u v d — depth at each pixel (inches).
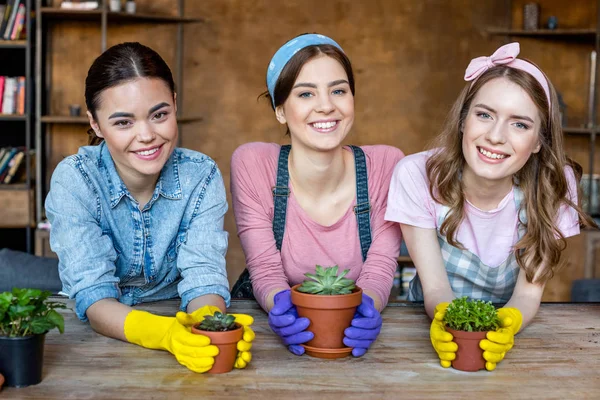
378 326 51.9
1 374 44.2
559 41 195.3
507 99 57.7
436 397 43.7
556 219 65.7
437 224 66.9
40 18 169.5
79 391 43.8
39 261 88.0
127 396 43.1
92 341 53.9
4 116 168.4
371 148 74.2
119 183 62.9
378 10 197.5
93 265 58.9
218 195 66.5
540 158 64.1
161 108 57.8
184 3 194.1
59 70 183.9
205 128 198.2
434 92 199.8
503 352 48.5
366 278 67.4
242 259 197.0
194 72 196.2
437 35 198.4
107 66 56.8
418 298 78.6
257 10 196.1
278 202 70.4
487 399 43.4
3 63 182.2
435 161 65.0
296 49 64.3
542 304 67.7
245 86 197.5
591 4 193.3
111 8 175.9
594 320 61.7
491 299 72.4
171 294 70.9
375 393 44.1
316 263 71.1
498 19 197.9
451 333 48.8
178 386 44.9
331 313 50.2
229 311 63.6
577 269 172.2
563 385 45.9
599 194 179.2
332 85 63.7
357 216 70.7
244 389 44.6
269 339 55.2
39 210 170.1
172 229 64.9
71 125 184.7
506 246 67.7
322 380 46.4
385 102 199.8
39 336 44.7
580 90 195.6
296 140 67.9
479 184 64.4
